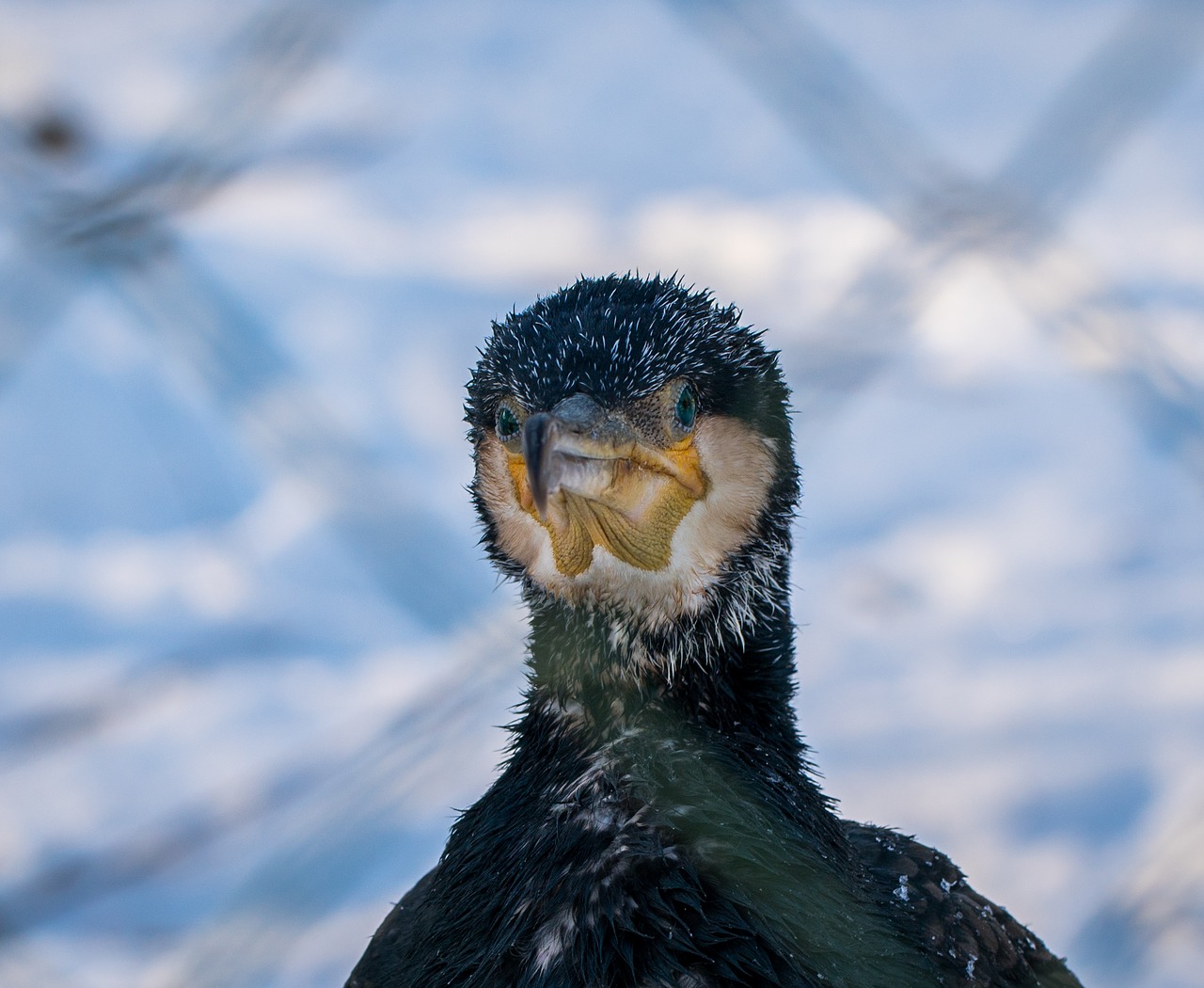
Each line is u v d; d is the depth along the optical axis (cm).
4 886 987
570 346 595
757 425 625
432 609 847
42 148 1191
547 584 613
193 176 820
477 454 646
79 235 805
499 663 751
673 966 498
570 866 530
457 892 558
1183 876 936
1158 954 912
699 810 541
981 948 630
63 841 1038
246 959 672
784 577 636
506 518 633
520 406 600
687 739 573
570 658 603
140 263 813
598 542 595
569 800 553
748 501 617
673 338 602
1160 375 1062
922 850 686
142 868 1031
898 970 545
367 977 654
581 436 571
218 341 833
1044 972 676
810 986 504
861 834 681
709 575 605
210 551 1452
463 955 535
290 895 684
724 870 525
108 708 1196
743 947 504
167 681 1263
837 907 543
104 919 973
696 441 605
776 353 657
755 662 616
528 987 507
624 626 600
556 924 517
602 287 636
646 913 511
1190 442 1055
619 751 568
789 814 567
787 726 624
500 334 628
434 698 740
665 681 596
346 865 696
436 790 742
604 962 501
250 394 843
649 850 527
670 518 599
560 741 584
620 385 587
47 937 952
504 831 564
